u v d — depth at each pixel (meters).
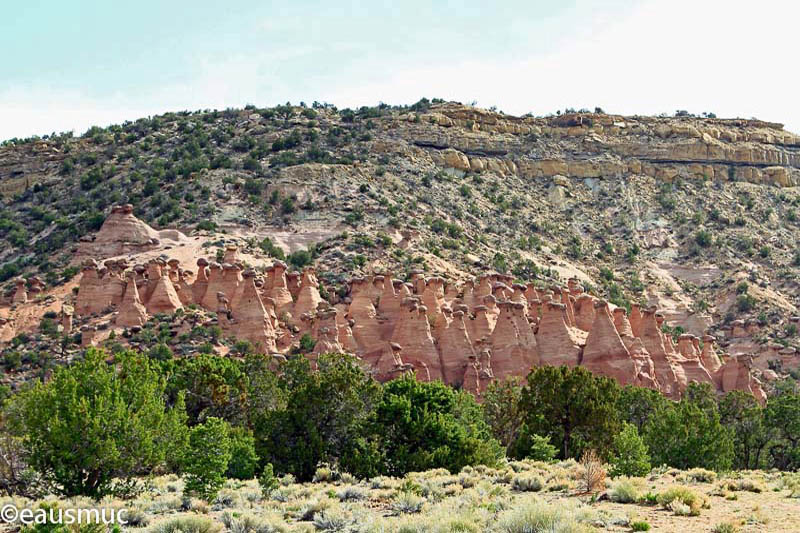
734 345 139.00
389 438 55.25
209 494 41.22
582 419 65.38
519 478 44.19
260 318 97.62
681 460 62.03
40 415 41.81
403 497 38.72
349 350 94.81
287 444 55.16
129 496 43.38
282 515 37.47
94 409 41.84
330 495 43.16
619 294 155.25
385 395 58.75
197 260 115.38
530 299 114.00
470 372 91.56
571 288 122.62
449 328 96.44
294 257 132.38
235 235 144.00
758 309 151.00
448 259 144.75
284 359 88.31
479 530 29.97
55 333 100.69
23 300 115.56
